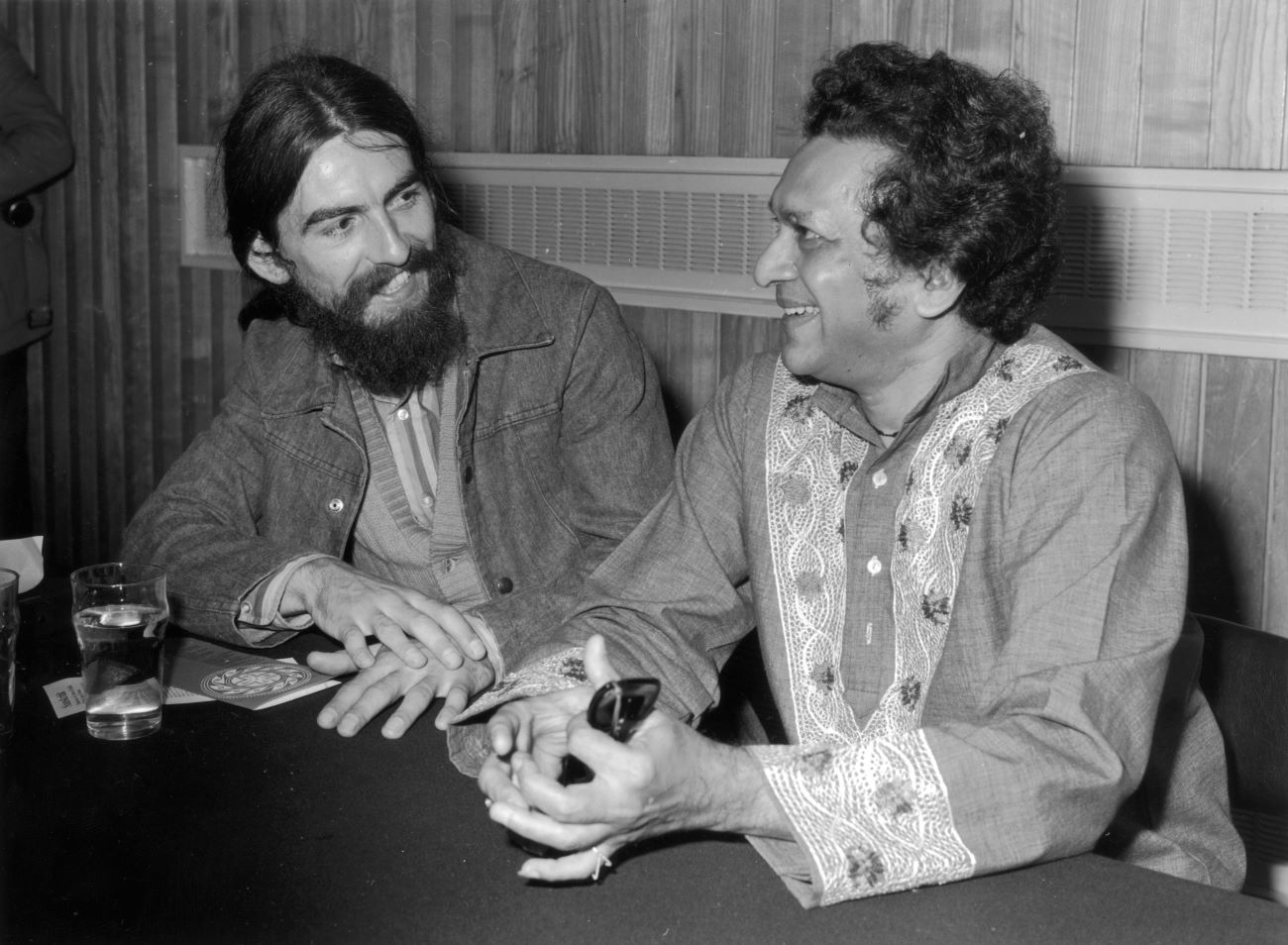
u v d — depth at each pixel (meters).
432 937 0.93
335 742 1.27
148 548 1.71
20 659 1.47
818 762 1.05
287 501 1.83
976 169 1.23
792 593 1.40
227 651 1.55
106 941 0.92
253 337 1.91
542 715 1.17
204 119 3.93
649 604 1.42
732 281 3.07
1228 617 2.60
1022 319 1.32
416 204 1.68
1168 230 2.54
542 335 1.85
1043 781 1.03
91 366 4.29
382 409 1.84
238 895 0.98
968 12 2.71
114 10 4.04
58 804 1.13
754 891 0.99
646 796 0.99
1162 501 1.19
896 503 1.34
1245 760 1.40
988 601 1.25
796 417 1.45
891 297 1.27
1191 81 2.50
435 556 1.86
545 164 3.31
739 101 3.03
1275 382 2.49
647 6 3.13
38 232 3.53
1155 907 0.96
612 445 1.86
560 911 0.96
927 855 1.00
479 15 3.40
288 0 3.72
